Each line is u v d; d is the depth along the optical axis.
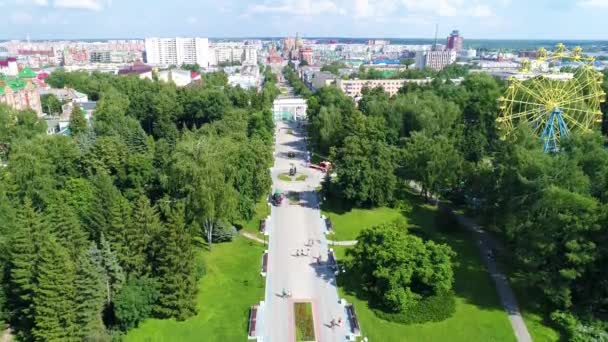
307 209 102.25
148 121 174.38
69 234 65.75
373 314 65.31
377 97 168.25
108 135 118.25
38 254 58.34
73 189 84.62
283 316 64.62
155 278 64.00
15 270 57.72
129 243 64.19
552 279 64.00
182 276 63.72
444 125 135.12
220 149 88.50
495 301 68.38
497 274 75.50
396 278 64.56
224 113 162.38
